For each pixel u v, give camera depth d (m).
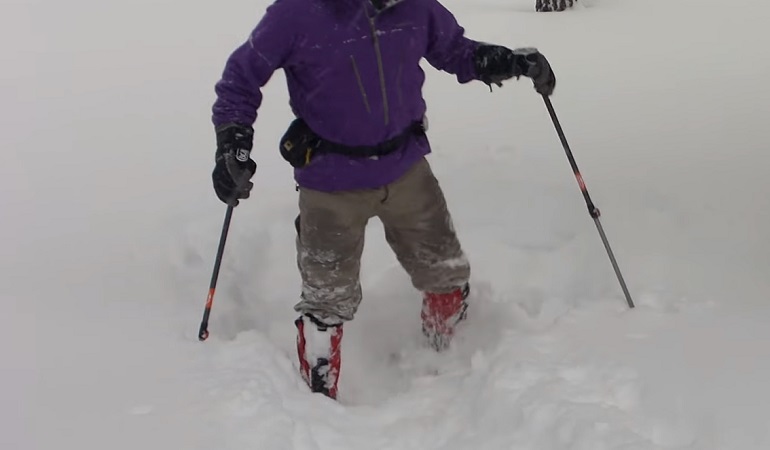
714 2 8.94
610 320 2.92
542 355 2.71
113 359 2.75
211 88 6.47
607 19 8.46
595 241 3.54
